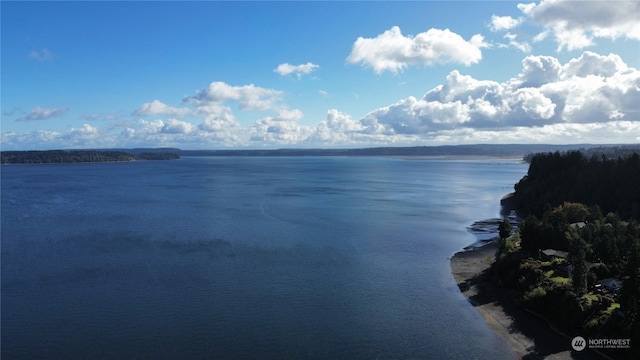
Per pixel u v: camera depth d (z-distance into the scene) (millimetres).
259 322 57594
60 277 72875
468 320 59125
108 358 48969
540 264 71312
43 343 51812
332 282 72312
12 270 76250
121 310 60438
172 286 69375
